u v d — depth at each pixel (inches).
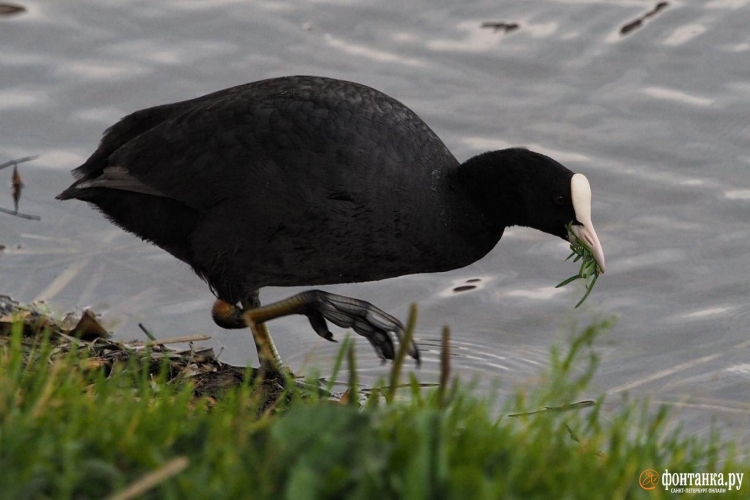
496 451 237.6
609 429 302.5
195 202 400.8
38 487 208.5
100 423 241.1
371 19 674.2
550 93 626.5
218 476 214.4
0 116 594.2
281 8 677.3
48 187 561.9
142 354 411.5
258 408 385.7
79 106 605.6
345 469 211.5
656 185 571.8
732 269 522.9
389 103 418.0
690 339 479.2
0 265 511.8
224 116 402.6
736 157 585.3
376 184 392.5
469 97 621.0
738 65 637.9
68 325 442.3
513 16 676.7
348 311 407.2
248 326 421.4
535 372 452.4
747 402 427.8
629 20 669.9
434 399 281.0
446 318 504.1
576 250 413.7
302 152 391.2
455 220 414.3
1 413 240.8
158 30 657.6
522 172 410.3
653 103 617.0
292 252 400.5
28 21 655.1
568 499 221.3
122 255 530.3
